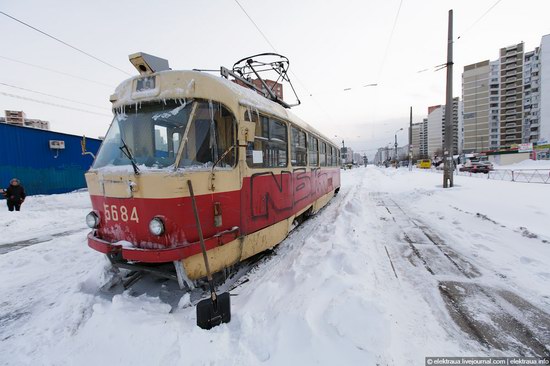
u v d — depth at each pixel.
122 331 2.69
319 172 8.57
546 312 3.08
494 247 5.16
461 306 3.21
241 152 3.92
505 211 7.93
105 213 3.58
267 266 4.62
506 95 77.31
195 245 3.21
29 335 2.93
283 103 6.84
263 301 3.25
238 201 3.87
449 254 4.90
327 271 3.91
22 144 14.28
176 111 3.42
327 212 9.54
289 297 3.23
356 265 4.04
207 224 3.41
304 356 2.33
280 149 5.20
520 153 54.41
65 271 4.77
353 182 24.09
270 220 4.72
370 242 5.54
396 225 7.11
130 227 3.33
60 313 3.29
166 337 2.59
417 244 5.49
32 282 4.33
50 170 15.50
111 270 4.01
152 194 3.14
